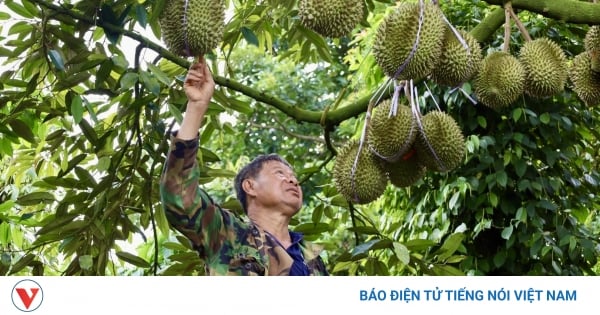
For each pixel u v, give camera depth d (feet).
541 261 15.07
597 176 16.55
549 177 15.47
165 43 8.50
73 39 10.28
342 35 8.33
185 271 11.78
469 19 15.75
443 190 15.14
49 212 13.38
